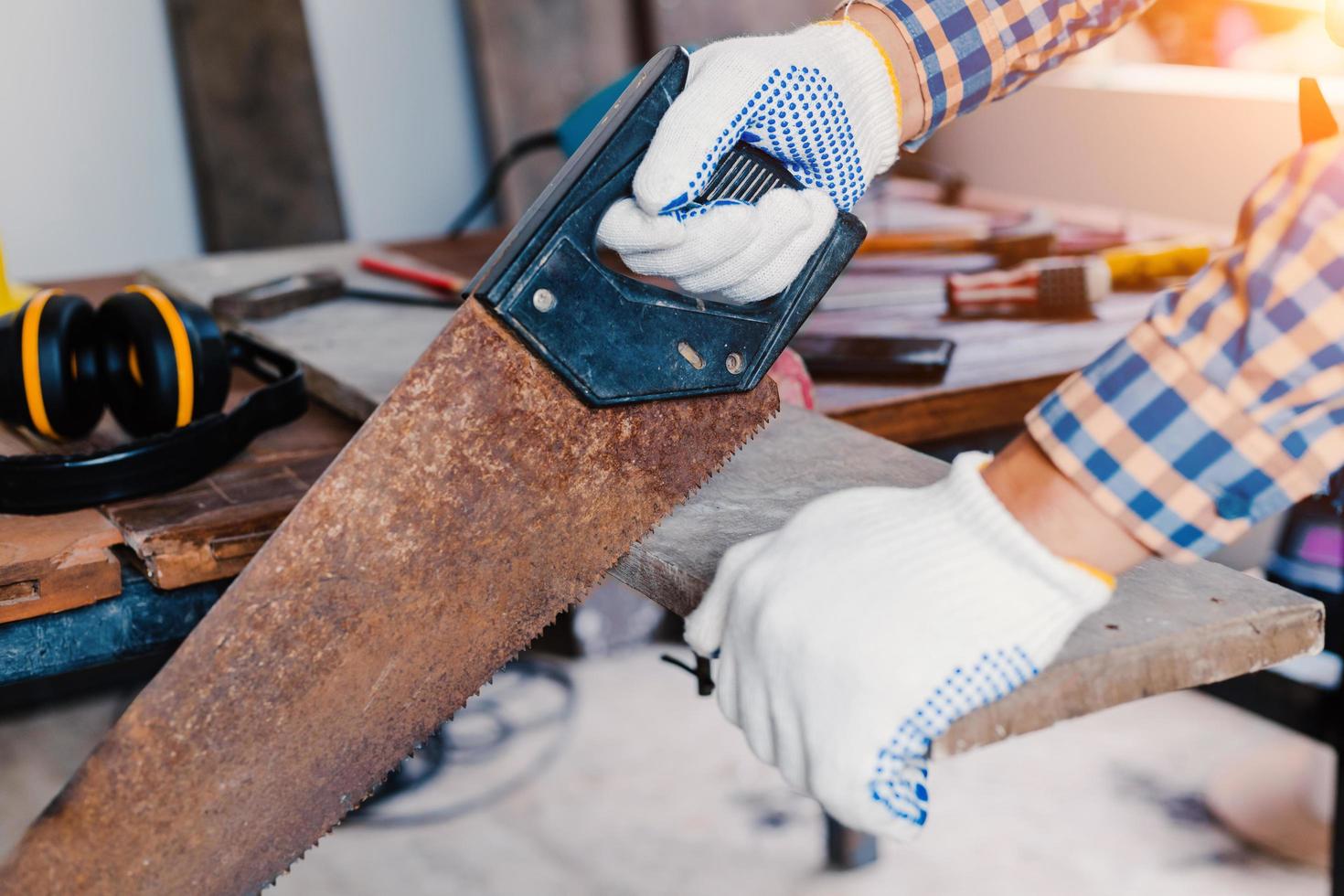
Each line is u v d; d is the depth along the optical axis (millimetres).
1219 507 550
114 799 642
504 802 1856
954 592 557
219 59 2549
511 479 672
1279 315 516
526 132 2812
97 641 855
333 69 2752
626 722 2043
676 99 668
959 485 585
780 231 676
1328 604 1230
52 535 849
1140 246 1544
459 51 2850
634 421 697
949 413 1125
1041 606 556
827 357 1184
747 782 1887
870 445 869
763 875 1687
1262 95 2178
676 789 1874
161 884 663
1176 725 1986
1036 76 847
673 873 1697
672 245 645
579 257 650
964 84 786
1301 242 513
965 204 2002
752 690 590
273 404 1035
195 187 2641
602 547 712
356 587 655
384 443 646
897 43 763
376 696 678
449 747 1983
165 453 910
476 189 2947
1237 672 617
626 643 2260
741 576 607
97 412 997
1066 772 1875
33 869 648
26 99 2457
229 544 854
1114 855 1684
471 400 652
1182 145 2352
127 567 872
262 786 668
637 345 675
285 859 689
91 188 2553
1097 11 827
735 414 737
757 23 2973
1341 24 618
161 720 639
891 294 1499
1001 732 555
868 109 732
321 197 2676
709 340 700
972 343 1291
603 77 2869
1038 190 2736
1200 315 542
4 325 954
